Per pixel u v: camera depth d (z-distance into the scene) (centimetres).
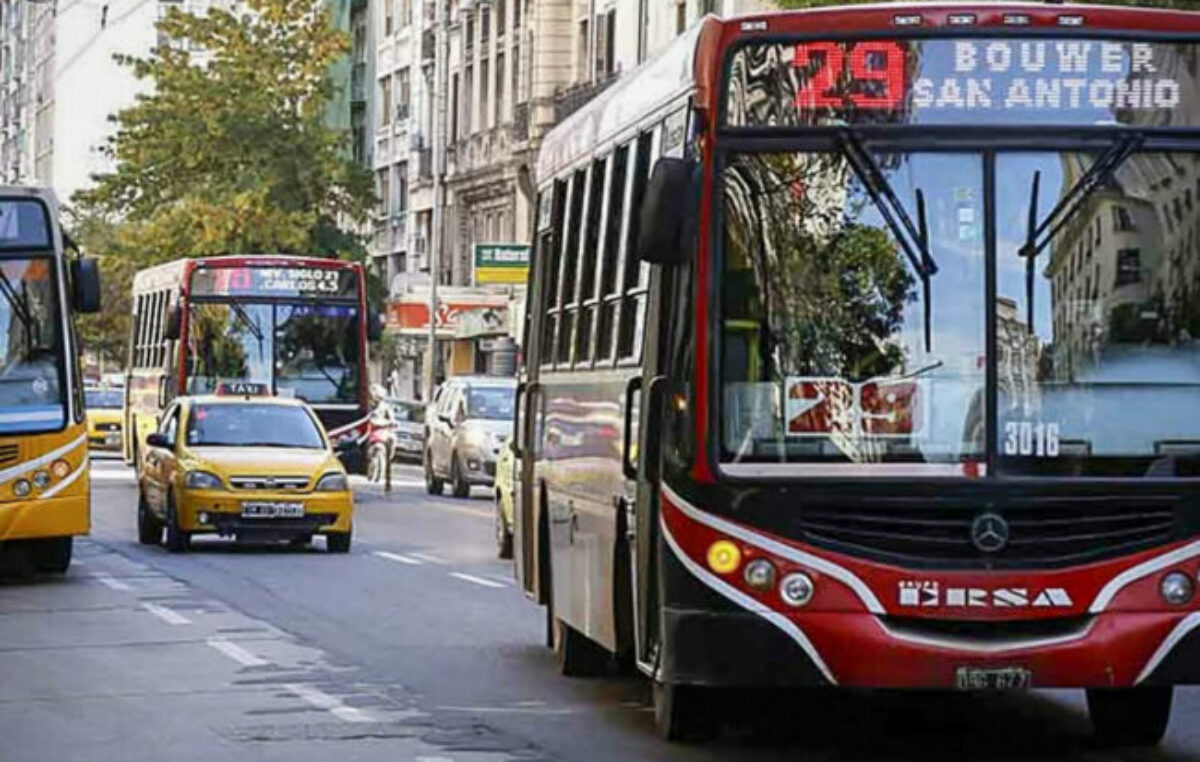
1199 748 1672
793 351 1477
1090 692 1689
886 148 1484
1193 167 1484
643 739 1691
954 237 1477
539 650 2298
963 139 1481
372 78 11419
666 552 1496
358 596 2900
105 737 1716
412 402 8331
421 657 2234
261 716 1823
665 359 1549
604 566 1791
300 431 3812
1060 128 1481
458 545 3928
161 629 2491
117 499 5484
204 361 5419
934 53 1489
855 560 1455
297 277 5472
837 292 1480
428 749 1642
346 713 1838
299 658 2227
